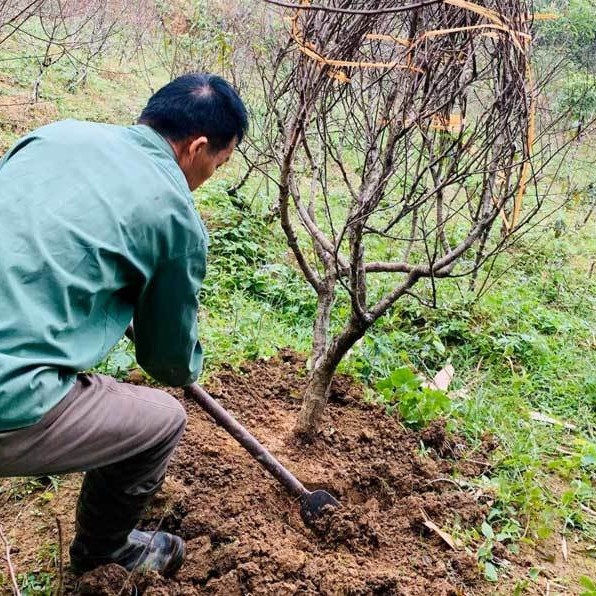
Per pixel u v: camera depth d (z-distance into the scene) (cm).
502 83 259
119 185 183
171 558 242
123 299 195
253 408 345
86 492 220
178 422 215
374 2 252
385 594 246
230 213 578
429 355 440
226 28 834
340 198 694
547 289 589
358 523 271
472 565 267
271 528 266
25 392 163
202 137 206
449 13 251
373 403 357
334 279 320
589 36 893
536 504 302
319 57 247
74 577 239
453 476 318
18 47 921
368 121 288
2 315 165
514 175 339
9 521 263
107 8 1084
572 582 274
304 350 417
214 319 434
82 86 866
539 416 392
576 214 821
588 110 834
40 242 170
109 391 201
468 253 617
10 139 664
